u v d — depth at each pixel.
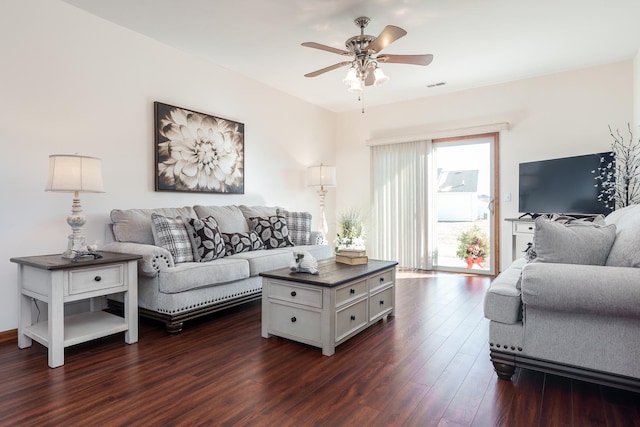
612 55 3.98
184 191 3.82
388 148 5.70
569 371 1.85
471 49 3.77
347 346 2.49
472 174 5.17
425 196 5.36
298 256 2.71
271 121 4.96
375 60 2.97
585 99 4.34
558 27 3.31
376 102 5.71
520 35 3.46
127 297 2.55
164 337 2.68
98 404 1.77
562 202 4.14
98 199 3.15
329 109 6.09
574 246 1.94
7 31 2.62
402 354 2.36
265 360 2.28
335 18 3.12
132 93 3.39
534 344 1.92
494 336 2.00
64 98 2.93
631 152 4.03
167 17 3.13
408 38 3.50
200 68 4.00
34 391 1.89
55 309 2.18
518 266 2.68
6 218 2.63
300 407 1.74
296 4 2.90
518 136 4.75
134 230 3.08
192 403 1.78
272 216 4.27
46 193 2.83
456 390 1.91
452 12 3.03
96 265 2.37
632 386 1.73
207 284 2.89
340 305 2.45
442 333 2.74
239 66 4.25
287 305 2.56
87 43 3.06
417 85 4.91
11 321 2.66
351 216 6.13
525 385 1.96
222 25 3.26
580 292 1.71
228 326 2.93
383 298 3.00
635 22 3.23
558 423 1.62
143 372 2.11
